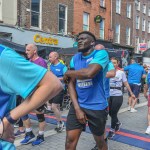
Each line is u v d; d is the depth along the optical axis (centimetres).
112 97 591
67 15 2009
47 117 789
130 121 794
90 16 2283
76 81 370
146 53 1916
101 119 367
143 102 1198
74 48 1441
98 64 346
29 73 168
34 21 1747
